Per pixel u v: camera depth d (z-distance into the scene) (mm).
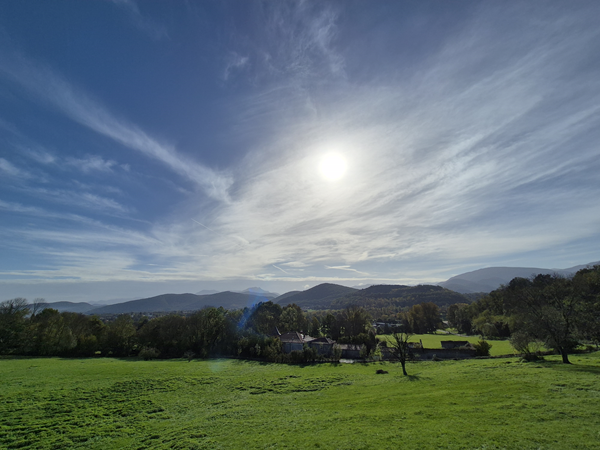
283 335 103625
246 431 26359
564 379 31562
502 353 74562
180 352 90750
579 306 52469
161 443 25656
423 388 36906
